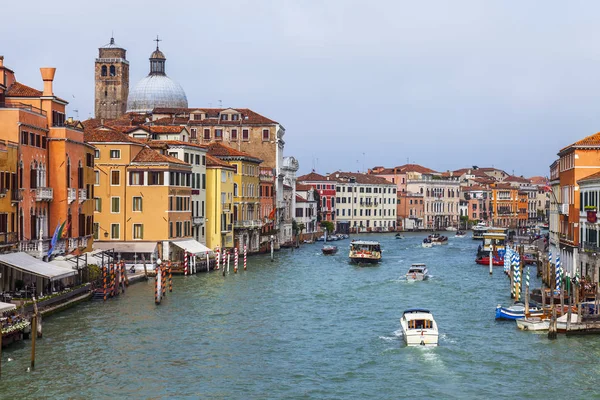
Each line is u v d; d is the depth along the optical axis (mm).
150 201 80562
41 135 59969
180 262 79375
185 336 48094
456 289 70188
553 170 86875
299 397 36844
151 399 36250
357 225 187625
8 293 51812
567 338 47812
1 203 52281
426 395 37188
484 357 43531
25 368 40156
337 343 46844
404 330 47031
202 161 92438
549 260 69438
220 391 37531
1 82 60281
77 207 64625
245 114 126188
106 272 63000
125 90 157000
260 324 52188
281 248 125250
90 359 42219
